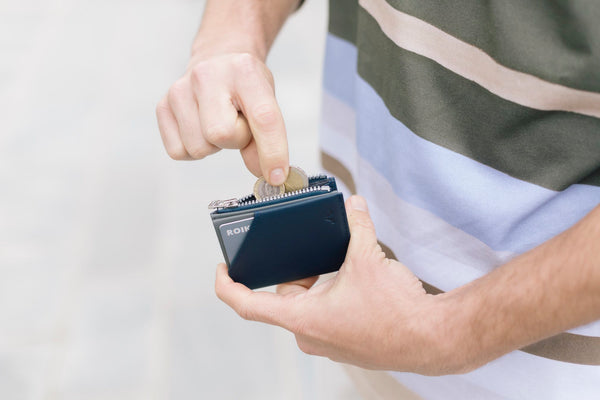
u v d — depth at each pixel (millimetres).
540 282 709
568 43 768
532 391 982
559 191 864
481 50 844
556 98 806
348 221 896
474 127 895
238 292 912
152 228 2650
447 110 902
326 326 860
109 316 2311
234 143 916
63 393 2064
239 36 1109
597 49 737
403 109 940
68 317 2314
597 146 812
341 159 1318
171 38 3982
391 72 950
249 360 2133
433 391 1132
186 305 2334
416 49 889
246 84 884
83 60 3850
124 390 2064
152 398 2037
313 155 2818
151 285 2418
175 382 2080
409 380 1169
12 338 2248
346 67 1207
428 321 797
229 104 896
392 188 1041
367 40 1014
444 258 1005
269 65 3465
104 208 2766
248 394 2027
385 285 832
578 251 681
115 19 4266
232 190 2791
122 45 3963
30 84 3654
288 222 867
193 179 2879
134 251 2555
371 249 852
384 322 823
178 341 2209
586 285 666
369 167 1104
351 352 870
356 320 840
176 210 2729
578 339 903
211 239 2582
